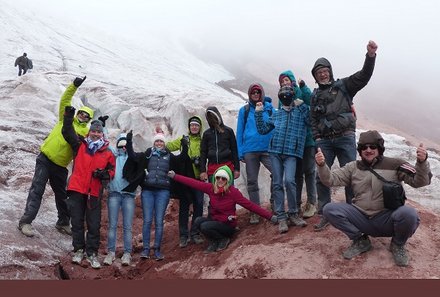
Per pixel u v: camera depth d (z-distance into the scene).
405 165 5.09
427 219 6.31
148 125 11.50
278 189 6.41
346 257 5.18
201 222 6.58
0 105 11.55
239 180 9.73
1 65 27.03
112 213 6.51
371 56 5.75
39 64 27.97
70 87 6.74
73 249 6.54
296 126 6.54
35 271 5.60
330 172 5.37
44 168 6.59
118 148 6.90
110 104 12.98
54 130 6.80
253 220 7.02
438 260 5.05
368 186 5.22
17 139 9.34
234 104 12.40
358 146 5.29
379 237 5.48
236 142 7.06
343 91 6.13
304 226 6.22
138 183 6.68
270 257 5.50
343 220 5.18
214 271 5.76
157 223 6.69
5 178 8.10
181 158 7.00
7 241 5.86
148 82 27.09
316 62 6.32
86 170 6.25
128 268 6.38
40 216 7.22
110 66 31.34
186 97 13.32
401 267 4.91
